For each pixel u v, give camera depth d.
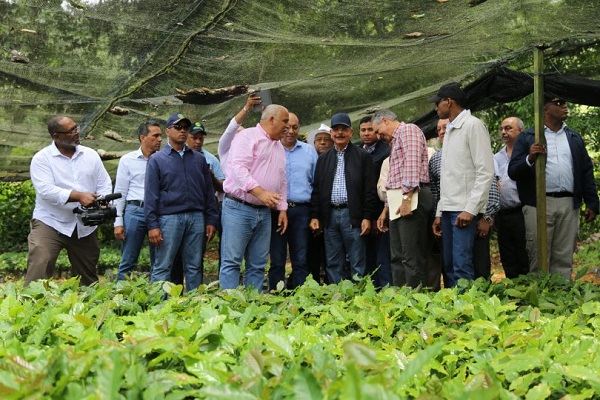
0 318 3.61
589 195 8.45
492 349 3.05
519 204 8.65
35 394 2.00
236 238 7.51
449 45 8.15
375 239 8.65
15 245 19.77
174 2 6.92
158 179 7.80
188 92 8.56
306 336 3.09
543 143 8.02
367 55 8.27
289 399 2.06
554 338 3.10
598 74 9.75
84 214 7.41
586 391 2.47
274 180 7.71
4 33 7.58
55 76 8.41
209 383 2.34
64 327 3.20
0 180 12.65
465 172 7.08
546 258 7.93
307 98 10.43
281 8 6.99
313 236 9.00
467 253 6.98
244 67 8.45
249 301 4.84
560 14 7.27
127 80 8.59
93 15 7.25
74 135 7.73
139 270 17.78
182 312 4.02
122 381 2.22
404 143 7.39
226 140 8.90
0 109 9.59
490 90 9.70
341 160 8.35
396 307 4.22
